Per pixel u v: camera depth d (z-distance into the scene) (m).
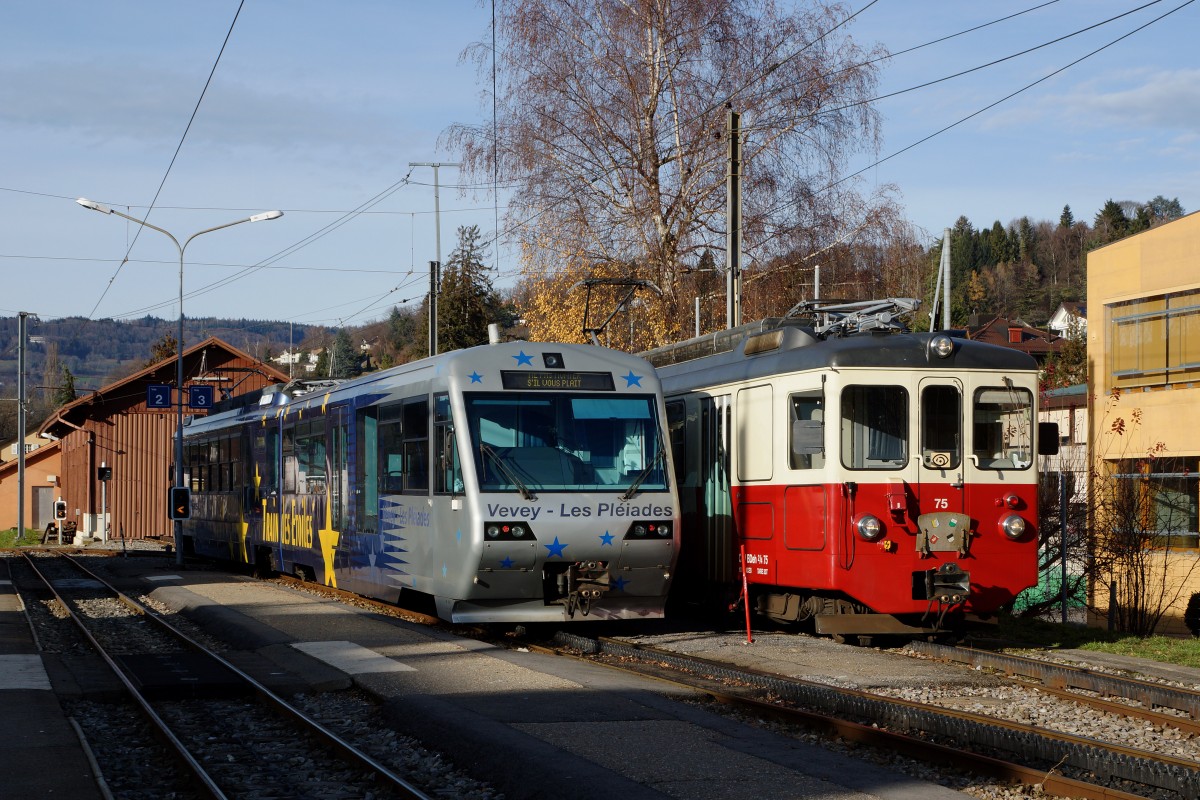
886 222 31.78
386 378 17.98
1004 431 15.02
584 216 31.55
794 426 14.92
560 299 32.09
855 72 31.06
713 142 31.16
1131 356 25.41
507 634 16.38
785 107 31.11
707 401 17.62
